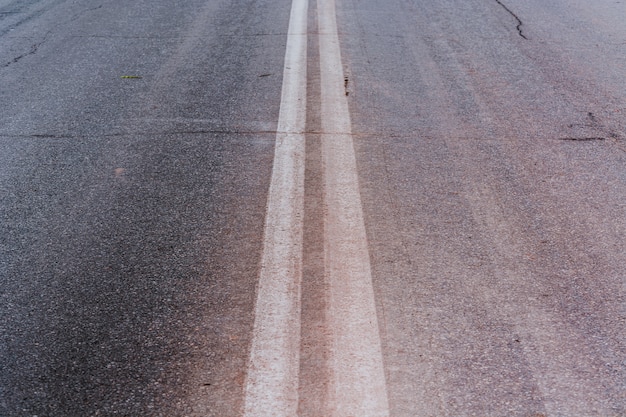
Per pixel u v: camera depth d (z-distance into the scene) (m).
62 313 3.59
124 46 7.97
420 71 7.11
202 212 4.55
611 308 3.63
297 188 4.84
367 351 3.29
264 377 3.13
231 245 4.18
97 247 4.18
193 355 3.27
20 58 7.61
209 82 6.85
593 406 2.98
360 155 5.32
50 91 6.68
